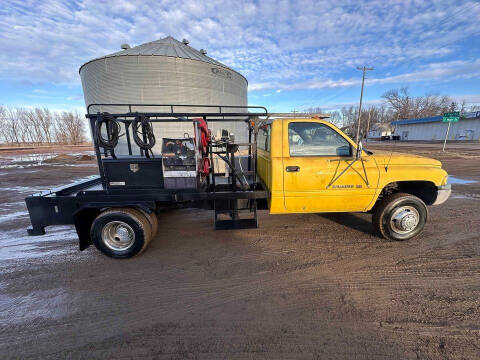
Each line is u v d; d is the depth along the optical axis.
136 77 15.49
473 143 28.36
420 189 3.70
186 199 3.17
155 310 2.20
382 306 2.17
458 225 4.05
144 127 3.06
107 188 3.11
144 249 3.21
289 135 3.25
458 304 2.18
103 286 2.57
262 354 1.74
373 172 3.25
